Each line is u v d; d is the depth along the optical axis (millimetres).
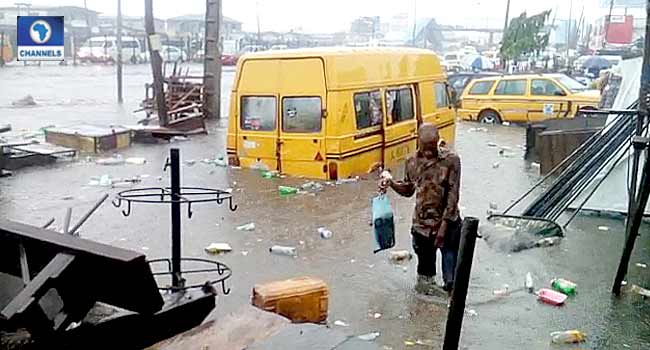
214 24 22266
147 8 18469
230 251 8164
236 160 13414
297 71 12602
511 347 5668
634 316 6352
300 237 8828
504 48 36688
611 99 14805
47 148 14602
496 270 7594
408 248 8352
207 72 22562
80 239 4180
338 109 12383
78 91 31750
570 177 10250
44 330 3779
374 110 13438
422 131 6957
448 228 6832
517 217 9312
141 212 9914
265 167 13133
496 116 22672
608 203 10086
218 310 6254
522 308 6508
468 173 13828
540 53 43688
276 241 8633
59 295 3932
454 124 17406
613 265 7816
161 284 6855
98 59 54188
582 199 10320
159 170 13398
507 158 15781
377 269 7559
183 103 21641
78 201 10688
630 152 9875
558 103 21469
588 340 5828
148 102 23109
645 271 7594
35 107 25203
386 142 13805
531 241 8508
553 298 6641
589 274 7504
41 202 10609
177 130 18375
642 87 9148
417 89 15211
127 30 67875
